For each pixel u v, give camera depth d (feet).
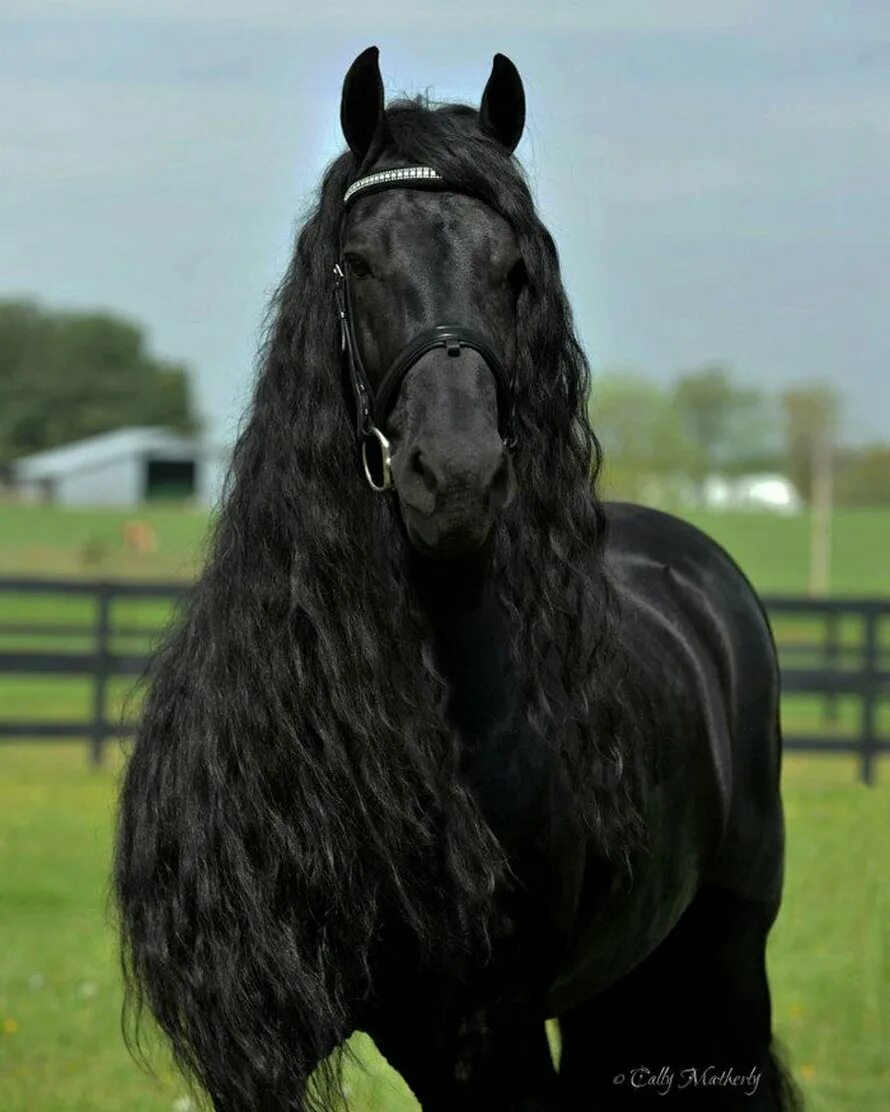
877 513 264.11
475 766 15.03
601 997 20.15
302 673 14.52
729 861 20.03
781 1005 31.91
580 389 15.24
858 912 37.81
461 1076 15.67
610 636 15.74
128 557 191.93
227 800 14.80
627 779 16.42
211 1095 15.47
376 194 14.71
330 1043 15.28
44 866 43.21
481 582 14.87
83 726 58.54
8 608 134.82
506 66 15.55
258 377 15.61
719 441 319.68
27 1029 29.86
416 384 13.96
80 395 388.98
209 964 14.92
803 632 126.31
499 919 15.30
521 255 14.74
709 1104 20.29
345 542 14.55
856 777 60.95
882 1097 26.89
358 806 14.58
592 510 15.39
